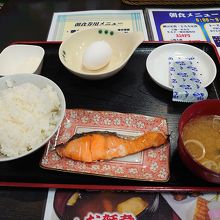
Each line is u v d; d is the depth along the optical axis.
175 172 0.25
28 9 0.48
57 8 0.48
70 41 0.36
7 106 0.27
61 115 0.26
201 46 0.38
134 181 0.24
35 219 0.23
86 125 0.29
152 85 0.33
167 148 0.27
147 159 0.26
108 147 0.26
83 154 0.26
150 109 0.31
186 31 0.42
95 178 0.25
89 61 0.33
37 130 0.26
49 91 0.28
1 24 0.44
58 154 0.26
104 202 0.24
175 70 0.33
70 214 0.23
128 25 0.43
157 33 0.42
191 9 0.46
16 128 0.25
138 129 0.29
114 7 0.47
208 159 0.24
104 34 0.36
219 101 0.25
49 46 0.38
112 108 0.31
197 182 0.24
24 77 0.29
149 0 0.46
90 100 0.32
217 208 0.23
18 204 0.24
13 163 0.26
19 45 0.35
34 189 0.25
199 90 0.30
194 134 0.25
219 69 0.34
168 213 0.23
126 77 0.34
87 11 0.47
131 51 0.33
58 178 0.25
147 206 0.23
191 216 0.23
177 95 0.30
